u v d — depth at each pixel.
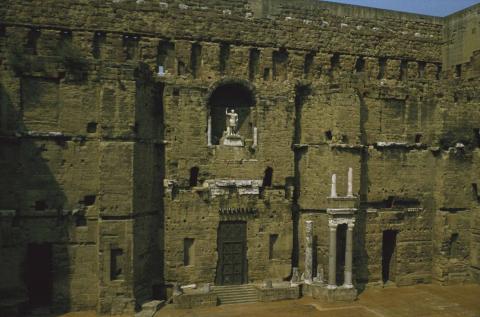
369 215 43.53
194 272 40.25
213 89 41.09
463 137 45.72
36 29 38.19
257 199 41.78
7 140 34.84
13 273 35.25
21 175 35.50
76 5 38.88
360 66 47.09
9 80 35.03
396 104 45.12
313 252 42.72
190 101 40.47
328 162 41.78
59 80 36.31
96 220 36.75
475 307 38.53
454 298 40.94
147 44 40.34
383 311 37.22
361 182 43.34
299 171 43.62
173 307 37.75
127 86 36.38
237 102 43.84
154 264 39.94
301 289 41.25
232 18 42.44
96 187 36.81
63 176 36.34
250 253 41.69
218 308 37.69
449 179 45.00
